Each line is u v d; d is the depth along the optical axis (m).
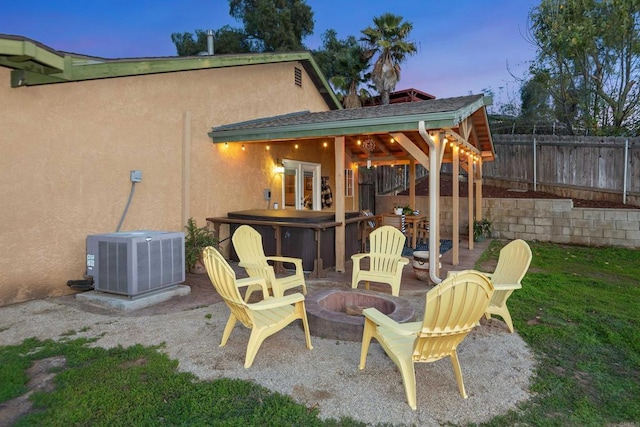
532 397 2.55
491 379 2.78
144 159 5.88
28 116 4.48
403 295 4.97
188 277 5.92
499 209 9.90
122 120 5.55
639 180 8.99
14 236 4.42
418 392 2.60
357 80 17.28
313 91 10.80
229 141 6.89
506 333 3.67
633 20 10.39
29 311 4.21
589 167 9.85
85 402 2.38
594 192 9.76
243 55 7.43
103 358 3.02
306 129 6.03
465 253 7.89
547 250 8.23
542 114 13.02
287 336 3.56
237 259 7.12
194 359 3.05
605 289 5.23
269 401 2.43
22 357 3.03
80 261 5.07
